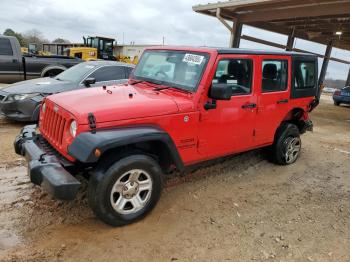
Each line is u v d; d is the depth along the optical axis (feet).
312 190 15.17
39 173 9.83
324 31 60.95
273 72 15.24
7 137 19.26
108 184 10.02
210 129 12.76
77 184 9.45
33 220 10.90
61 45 93.50
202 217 11.91
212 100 12.35
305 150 22.04
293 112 17.70
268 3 39.04
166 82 13.28
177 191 13.89
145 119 10.71
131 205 11.00
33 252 9.32
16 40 32.22
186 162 12.39
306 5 39.06
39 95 21.03
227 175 16.14
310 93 17.94
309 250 10.41
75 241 9.97
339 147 23.99
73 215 11.37
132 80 14.94
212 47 13.03
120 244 10.00
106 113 10.04
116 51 104.17
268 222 11.93
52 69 32.65
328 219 12.50
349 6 36.14
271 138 16.37
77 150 9.47
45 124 12.11
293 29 58.80
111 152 10.44
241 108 13.82
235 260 9.64
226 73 12.80
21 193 12.66
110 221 10.50
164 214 11.89
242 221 11.85
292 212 12.85
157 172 11.16
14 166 15.17
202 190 14.19
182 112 11.62
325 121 38.22
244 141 14.66
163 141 10.94
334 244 10.84
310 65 17.46
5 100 21.36
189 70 12.64
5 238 9.86
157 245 10.08
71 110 10.22
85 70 23.57
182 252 9.84
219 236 10.79
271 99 15.31
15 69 32.12
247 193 14.26
